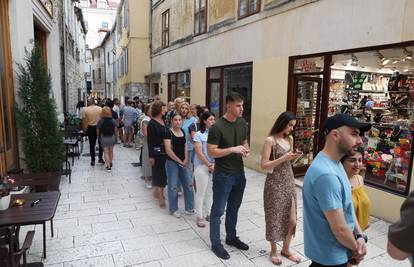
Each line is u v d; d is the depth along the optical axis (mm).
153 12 16047
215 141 3174
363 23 4672
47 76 5445
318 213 1842
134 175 6809
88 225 4117
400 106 4512
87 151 9977
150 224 4188
